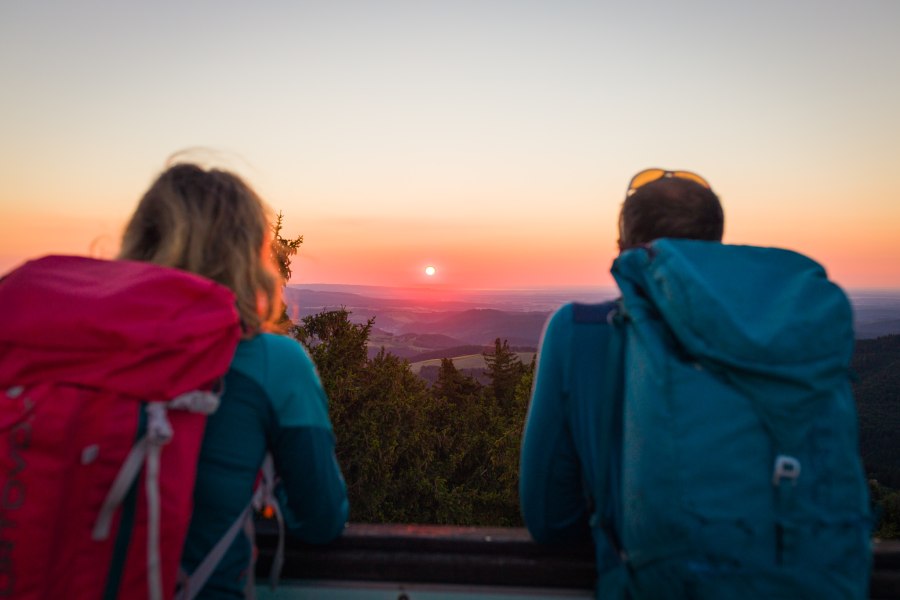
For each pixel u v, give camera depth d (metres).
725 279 1.13
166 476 1.00
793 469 0.98
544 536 1.40
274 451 1.26
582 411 1.26
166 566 0.99
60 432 0.92
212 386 1.11
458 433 33.50
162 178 1.30
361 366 23.83
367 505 21.39
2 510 0.92
